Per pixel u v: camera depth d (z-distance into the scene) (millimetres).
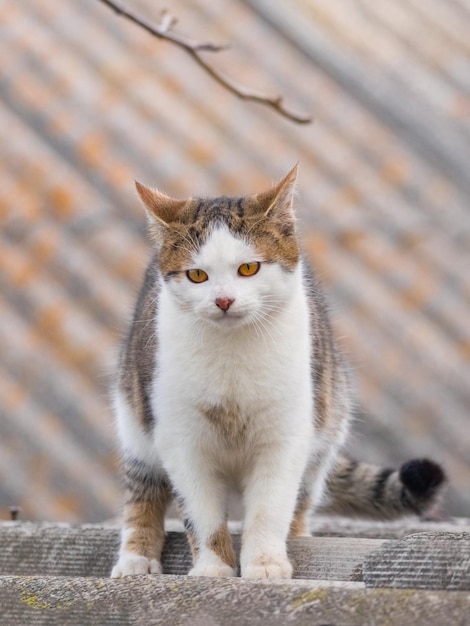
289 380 5871
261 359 5820
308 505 6664
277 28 12398
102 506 9086
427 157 11617
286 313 5934
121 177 11000
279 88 11805
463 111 12094
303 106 11734
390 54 12516
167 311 6059
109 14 12320
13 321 10164
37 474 9297
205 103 11688
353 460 7621
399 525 7297
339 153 11453
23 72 11781
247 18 12430
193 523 5992
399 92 12109
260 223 5926
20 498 9125
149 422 6215
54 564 5879
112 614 4109
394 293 10484
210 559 5867
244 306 5738
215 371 5828
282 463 5965
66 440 9508
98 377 9758
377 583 4156
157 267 6289
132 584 4258
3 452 9422
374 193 11172
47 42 12047
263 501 5914
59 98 11578
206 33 12102
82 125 11375
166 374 5922
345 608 3822
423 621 3686
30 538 5941
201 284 5887
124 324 8656
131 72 11867
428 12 13250
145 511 6426
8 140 11242
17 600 4227
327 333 6801
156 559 6289
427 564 4090
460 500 9195
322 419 6445
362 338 10047
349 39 12523
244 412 5895
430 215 11109
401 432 9523
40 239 10586
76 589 4258
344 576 5258
